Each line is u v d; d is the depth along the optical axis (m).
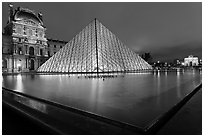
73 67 40.75
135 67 46.75
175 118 3.92
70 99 6.29
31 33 75.75
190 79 15.56
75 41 44.84
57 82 15.20
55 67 44.16
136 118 3.87
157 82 13.27
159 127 3.40
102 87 10.41
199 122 3.64
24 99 5.97
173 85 10.55
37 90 9.15
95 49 39.09
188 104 5.32
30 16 76.56
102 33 43.22
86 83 13.58
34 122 3.67
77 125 3.29
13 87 10.95
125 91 8.38
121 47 46.00
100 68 37.75
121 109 4.70
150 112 4.36
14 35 70.56
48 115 3.93
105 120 3.79
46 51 80.31
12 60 68.69
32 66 76.00
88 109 4.73
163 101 5.68
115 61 41.47
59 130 3.09
